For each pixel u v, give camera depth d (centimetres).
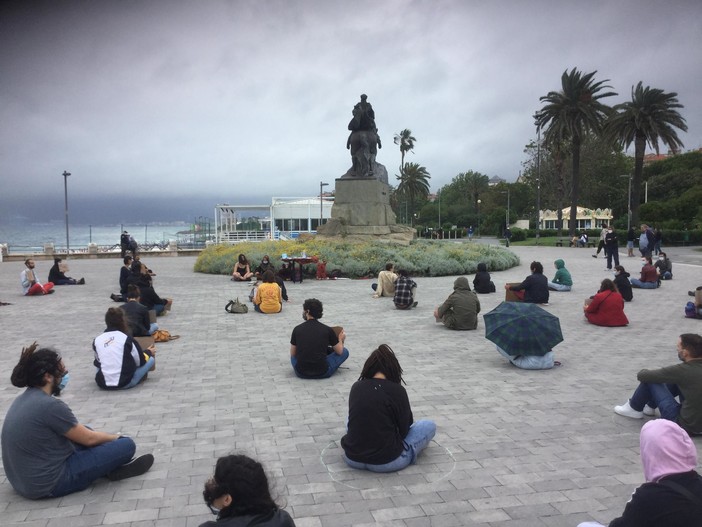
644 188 7706
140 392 723
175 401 686
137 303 930
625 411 624
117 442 466
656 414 620
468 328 1136
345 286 1911
